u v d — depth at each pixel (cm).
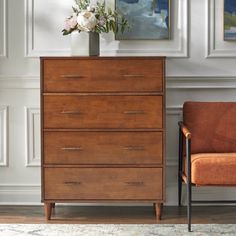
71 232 292
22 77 360
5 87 361
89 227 304
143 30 355
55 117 318
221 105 340
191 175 297
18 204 364
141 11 354
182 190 360
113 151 318
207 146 336
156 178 318
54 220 321
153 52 356
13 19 360
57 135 319
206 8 355
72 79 317
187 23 355
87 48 327
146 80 317
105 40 357
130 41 357
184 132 307
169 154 361
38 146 363
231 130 337
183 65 358
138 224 311
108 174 319
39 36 359
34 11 358
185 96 359
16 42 360
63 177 319
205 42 356
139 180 319
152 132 318
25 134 362
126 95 317
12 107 362
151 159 318
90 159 319
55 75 317
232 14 353
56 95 318
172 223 313
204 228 300
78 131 318
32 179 364
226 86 356
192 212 341
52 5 358
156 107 317
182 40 356
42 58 316
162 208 339
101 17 332
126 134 318
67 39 359
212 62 357
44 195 320
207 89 358
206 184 294
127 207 356
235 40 354
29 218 327
